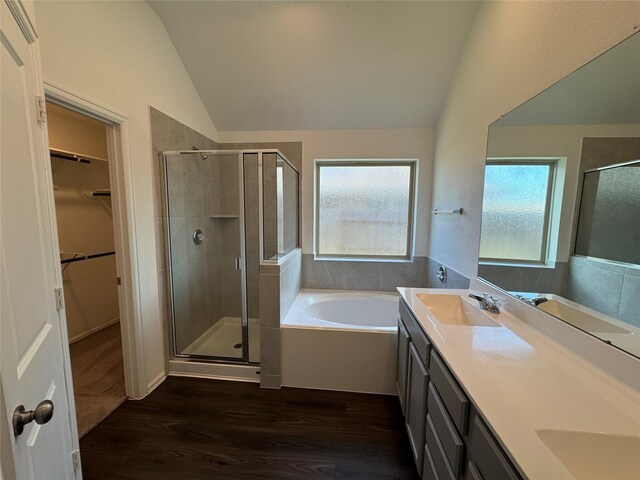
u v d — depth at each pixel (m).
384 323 2.85
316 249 3.21
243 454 1.53
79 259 2.89
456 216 2.16
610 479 0.65
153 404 1.91
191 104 2.49
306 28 2.07
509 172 1.46
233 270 2.78
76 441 1.12
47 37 1.28
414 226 2.99
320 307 2.81
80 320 2.91
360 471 1.43
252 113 2.78
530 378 0.88
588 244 0.98
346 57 2.22
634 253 0.81
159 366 2.15
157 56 2.04
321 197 3.17
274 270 2.07
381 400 2.00
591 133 0.97
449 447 0.95
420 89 2.42
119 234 1.81
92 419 1.76
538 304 1.25
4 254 0.64
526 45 1.34
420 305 1.62
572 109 1.05
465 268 1.99
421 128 2.82
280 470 1.43
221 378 2.23
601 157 0.94
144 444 1.58
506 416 0.71
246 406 1.91
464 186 2.02
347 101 2.60
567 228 1.08
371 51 2.17
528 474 0.54
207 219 2.70
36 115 0.91
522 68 1.37
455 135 2.21
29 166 0.83
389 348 2.04
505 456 0.64
